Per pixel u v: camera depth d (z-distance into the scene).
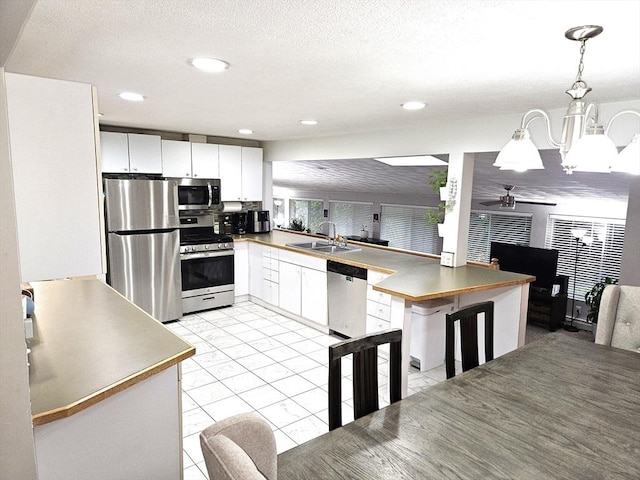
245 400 3.03
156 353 1.74
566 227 6.52
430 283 3.15
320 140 5.01
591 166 1.44
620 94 2.43
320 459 1.23
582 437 1.38
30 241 1.51
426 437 1.35
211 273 5.03
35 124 1.49
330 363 1.55
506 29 1.50
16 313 1.00
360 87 2.43
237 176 5.46
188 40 1.69
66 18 1.47
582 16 1.36
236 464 0.78
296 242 5.15
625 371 1.93
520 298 3.43
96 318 2.19
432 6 1.32
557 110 2.92
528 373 1.88
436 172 3.93
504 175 5.24
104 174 4.55
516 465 1.22
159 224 4.48
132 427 1.60
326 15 1.41
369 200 9.99
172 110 3.37
